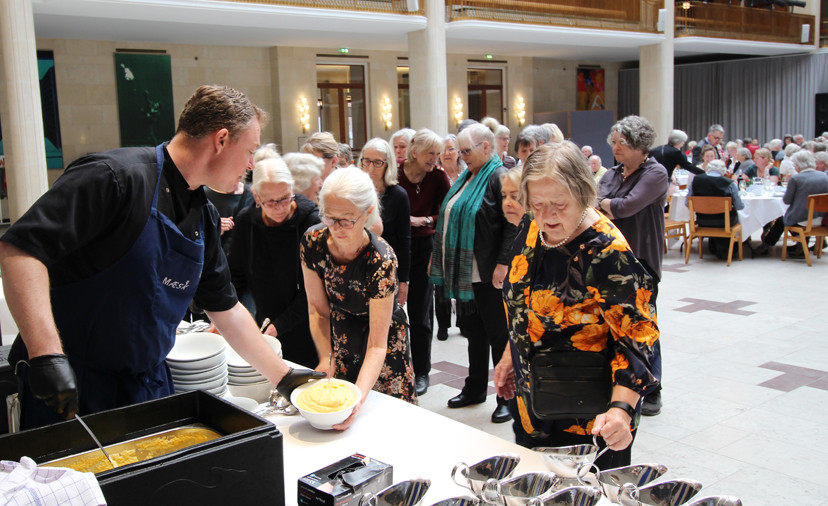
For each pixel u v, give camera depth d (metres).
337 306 2.22
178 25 11.50
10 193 8.19
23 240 1.17
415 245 4.05
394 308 2.30
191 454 1.09
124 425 1.32
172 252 1.42
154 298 1.41
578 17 14.48
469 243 3.47
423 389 4.08
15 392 1.75
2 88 7.96
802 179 7.84
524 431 1.81
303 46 14.84
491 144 3.56
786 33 17.66
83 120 12.78
